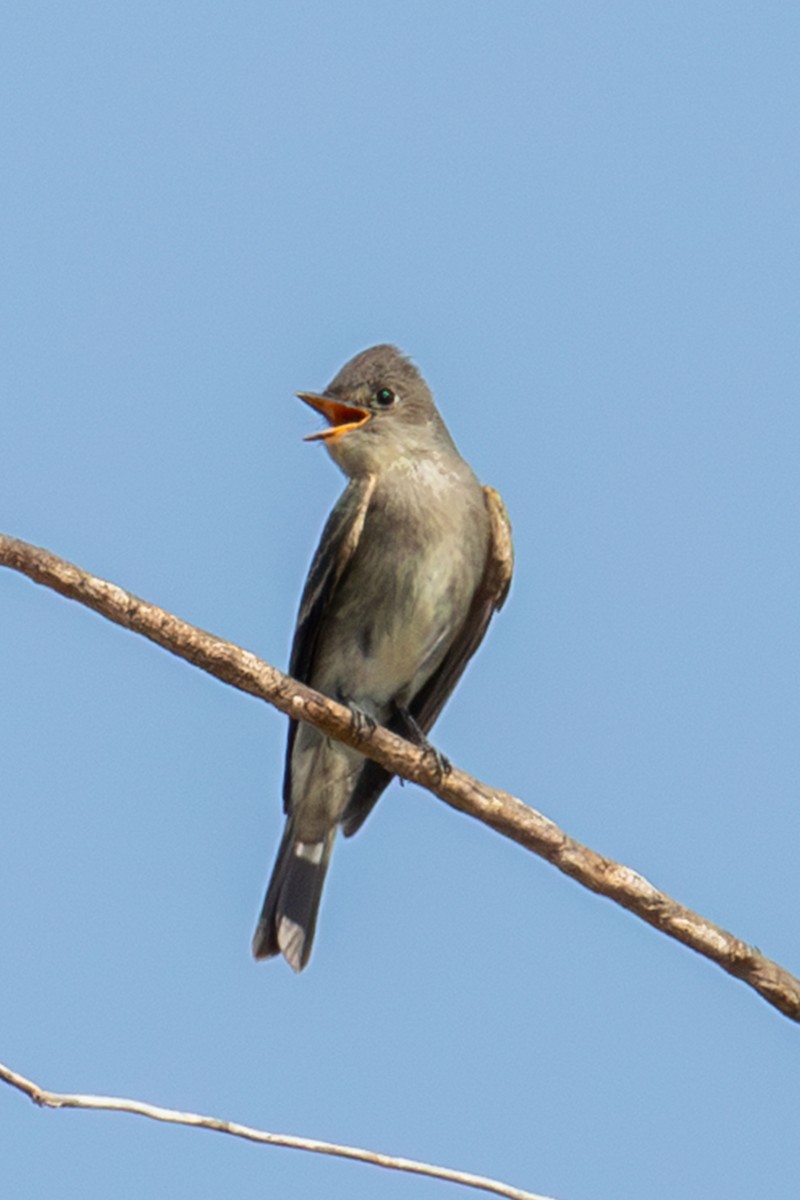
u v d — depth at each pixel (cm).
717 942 764
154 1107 627
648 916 772
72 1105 620
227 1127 627
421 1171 632
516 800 802
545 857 791
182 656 781
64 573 753
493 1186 634
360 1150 631
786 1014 760
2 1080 618
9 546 745
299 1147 631
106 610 764
